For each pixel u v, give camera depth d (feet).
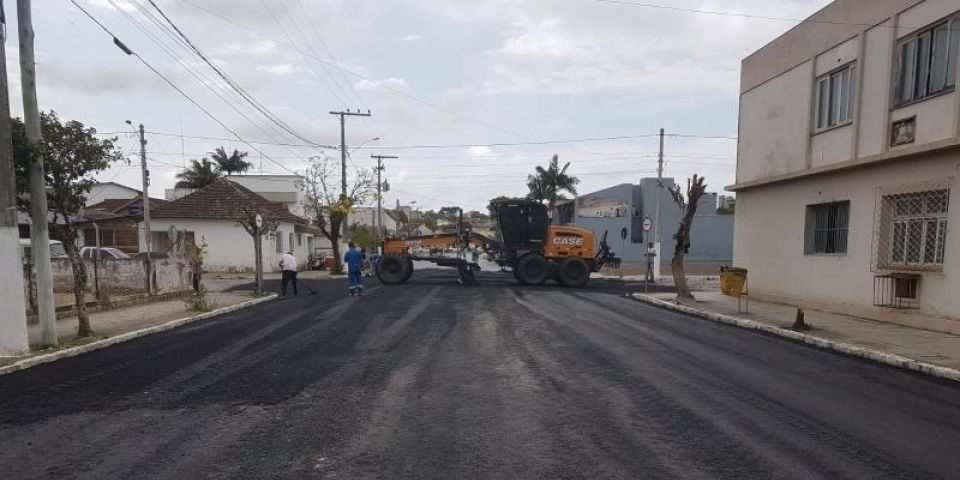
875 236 42.57
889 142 41.75
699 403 20.80
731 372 25.90
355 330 37.11
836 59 48.03
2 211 28.14
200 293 50.75
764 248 58.29
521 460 15.42
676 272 59.62
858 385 23.91
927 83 38.81
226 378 24.35
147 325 39.37
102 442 16.83
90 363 27.84
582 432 17.63
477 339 33.63
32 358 27.78
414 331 36.58
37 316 40.32
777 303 54.80
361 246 154.20
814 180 50.06
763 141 59.16
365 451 16.02
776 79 56.80
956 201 35.94
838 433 17.71
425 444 16.57
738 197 64.03
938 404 21.16
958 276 35.73
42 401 21.12
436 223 296.30
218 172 212.23
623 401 20.95
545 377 24.48
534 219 78.48
